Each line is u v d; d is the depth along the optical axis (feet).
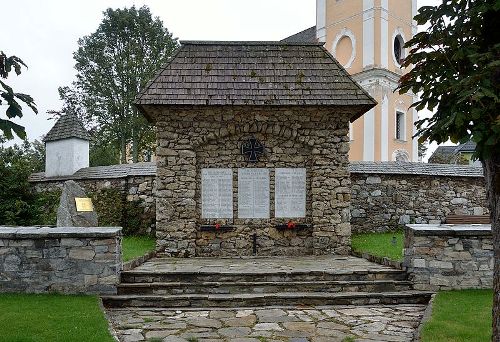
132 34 132.05
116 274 31.04
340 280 33.06
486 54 15.17
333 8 119.44
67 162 68.28
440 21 17.51
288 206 45.91
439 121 16.06
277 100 44.16
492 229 16.58
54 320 24.44
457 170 59.21
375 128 107.86
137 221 58.39
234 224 45.57
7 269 30.89
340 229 45.21
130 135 127.85
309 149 46.11
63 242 30.86
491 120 14.65
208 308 29.43
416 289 32.04
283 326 25.39
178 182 45.01
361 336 23.68
